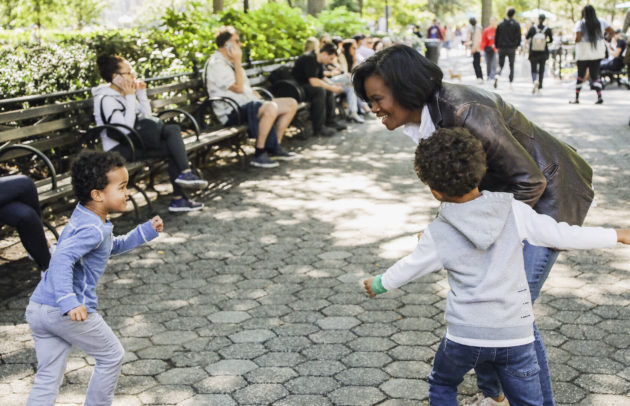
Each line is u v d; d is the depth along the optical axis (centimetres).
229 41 809
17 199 427
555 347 352
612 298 411
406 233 554
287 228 575
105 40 911
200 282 459
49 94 571
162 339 375
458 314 229
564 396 305
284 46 1220
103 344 272
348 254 507
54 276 252
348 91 1184
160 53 923
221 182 749
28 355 358
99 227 265
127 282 461
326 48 1041
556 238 228
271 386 322
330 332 379
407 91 248
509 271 227
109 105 600
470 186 224
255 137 814
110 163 270
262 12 1259
